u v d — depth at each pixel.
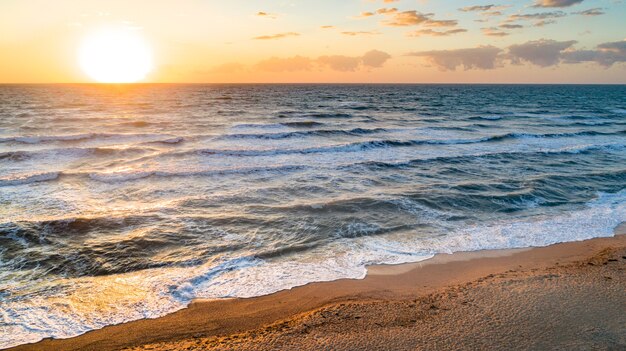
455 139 25.06
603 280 7.59
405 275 8.22
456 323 6.13
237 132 27.47
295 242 9.91
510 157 20.30
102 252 9.15
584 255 9.19
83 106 50.25
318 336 5.81
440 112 47.34
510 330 5.91
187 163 17.95
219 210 12.04
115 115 38.31
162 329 6.26
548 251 9.45
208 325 6.40
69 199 12.86
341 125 32.44
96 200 12.82
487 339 5.69
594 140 26.34
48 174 15.02
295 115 40.41
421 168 17.77
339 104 60.47
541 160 19.78
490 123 35.66
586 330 5.90
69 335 6.07
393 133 28.38
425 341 5.65
